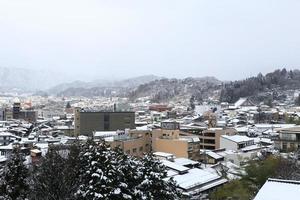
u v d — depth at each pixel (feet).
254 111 555.28
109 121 368.27
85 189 82.17
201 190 163.22
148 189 90.12
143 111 633.20
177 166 184.34
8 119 525.75
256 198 74.02
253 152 239.71
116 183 82.58
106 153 83.61
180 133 284.82
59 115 633.20
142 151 253.24
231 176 189.16
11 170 87.20
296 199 72.69
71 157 89.61
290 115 454.81
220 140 280.92
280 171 162.91
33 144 248.11
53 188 86.58
